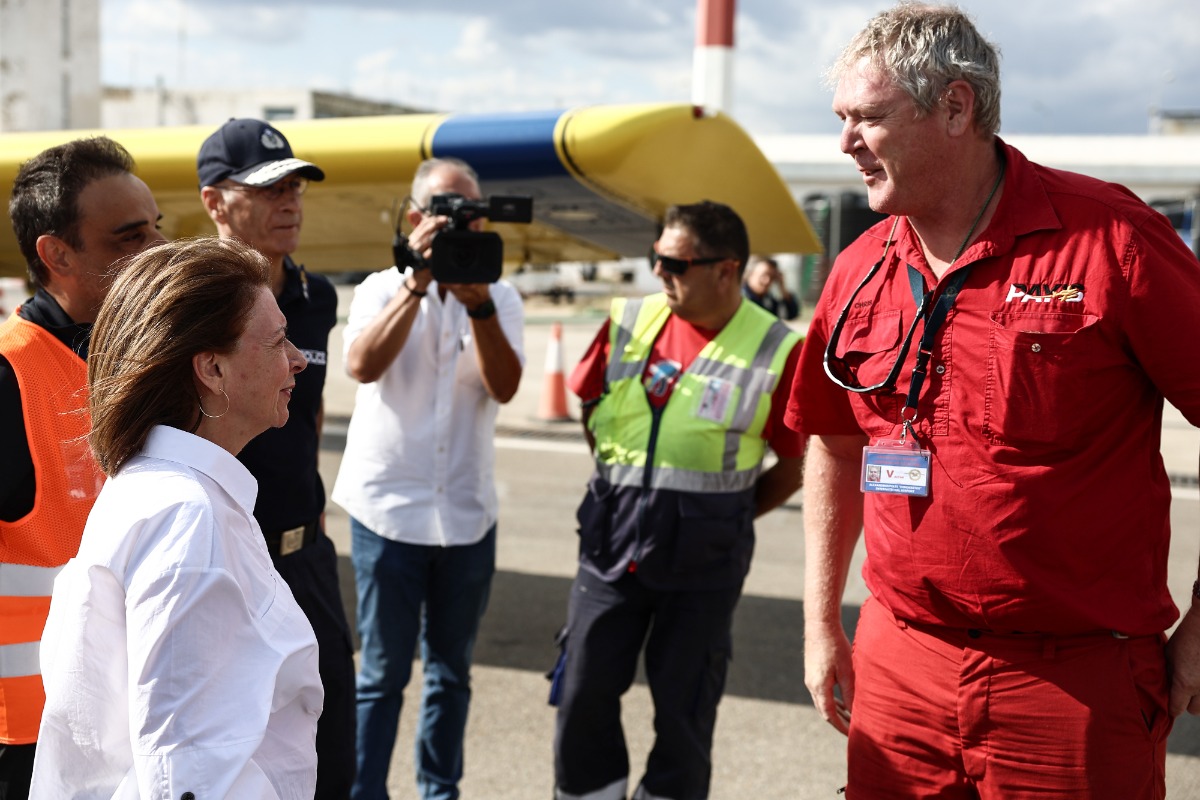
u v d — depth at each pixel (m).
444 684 3.20
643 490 2.84
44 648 1.44
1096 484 1.82
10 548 1.90
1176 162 22.25
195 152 3.96
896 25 1.83
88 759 1.39
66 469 1.93
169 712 1.30
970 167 1.85
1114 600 1.85
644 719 4.05
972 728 1.94
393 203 4.42
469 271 2.94
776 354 2.89
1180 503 5.36
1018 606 1.84
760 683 4.36
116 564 1.35
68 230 2.04
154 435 1.44
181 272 1.45
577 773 2.96
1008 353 1.81
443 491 3.15
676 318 3.02
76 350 2.03
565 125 3.75
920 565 1.93
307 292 2.68
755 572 5.91
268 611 1.45
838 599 2.33
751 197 4.37
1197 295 1.76
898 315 1.97
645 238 4.99
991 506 1.84
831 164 23.88
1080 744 1.86
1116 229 1.76
